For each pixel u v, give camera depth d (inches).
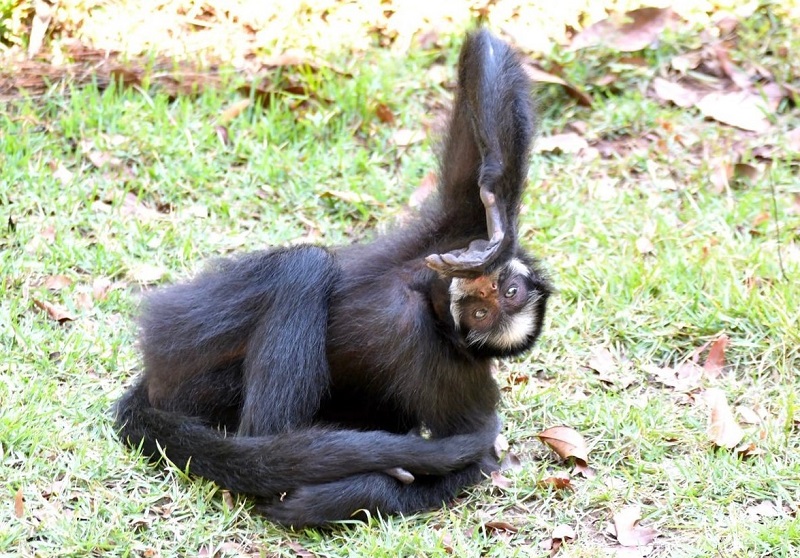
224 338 351.6
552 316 420.8
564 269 439.5
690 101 530.0
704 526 323.6
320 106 519.2
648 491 341.1
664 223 465.7
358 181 488.1
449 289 344.5
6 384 364.2
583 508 335.3
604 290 427.5
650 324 417.7
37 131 489.7
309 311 343.3
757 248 446.9
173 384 357.4
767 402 382.9
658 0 574.9
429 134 503.8
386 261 362.0
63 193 461.1
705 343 411.5
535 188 484.4
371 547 311.3
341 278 359.9
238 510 324.8
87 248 441.1
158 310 360.5
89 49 527.8
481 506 339.6
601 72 544.4
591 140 518.3
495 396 365.1
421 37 558.9
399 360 348.5
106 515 318.0
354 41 553.6
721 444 356.8
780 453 356.5
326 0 565.6
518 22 565.0
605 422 370.0
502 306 343.6
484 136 335.0
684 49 552.1
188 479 334.3
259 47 543.8
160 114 498.0
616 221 470.6
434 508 337.7
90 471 332.5
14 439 337.1
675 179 497.7
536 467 356.8
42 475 329.7
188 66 528.7
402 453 328.8
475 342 344.8
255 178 484.4
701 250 449.7
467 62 353.4
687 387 393.4
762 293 428.8
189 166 481.1
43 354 382.3
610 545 320.5
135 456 340.8
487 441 344.2
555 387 390.0
